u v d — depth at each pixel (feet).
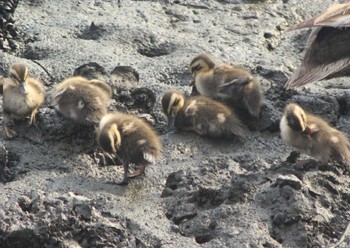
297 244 55.72
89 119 65.77
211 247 55.52
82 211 57.00
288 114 61.77
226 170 62.39
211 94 71.00
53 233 55.88
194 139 67.26
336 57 65.77
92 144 65.67
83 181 62.13
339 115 71.15
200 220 57.72
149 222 57.93
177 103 67.72
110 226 56.75
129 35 81.56
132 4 87.66
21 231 55.57
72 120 66.28
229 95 69.41
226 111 67.31
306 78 66.59
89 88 67.15
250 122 69.21
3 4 79.51
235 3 88.79
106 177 62.95
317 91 73.56
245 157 64.44
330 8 64.18
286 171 60.54
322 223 56.54
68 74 75.36
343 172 61.62
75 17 84.43
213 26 84.79
